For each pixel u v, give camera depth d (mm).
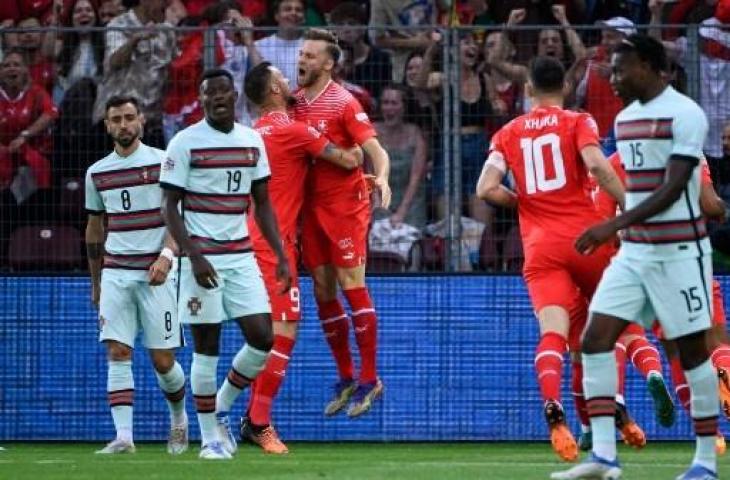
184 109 40156
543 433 40375
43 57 39781
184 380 34438
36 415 40406
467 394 40438
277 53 40438
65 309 40344
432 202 39938
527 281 29281
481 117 39625
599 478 22969
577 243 22578
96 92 39812
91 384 40438
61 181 39906
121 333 33500
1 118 39688
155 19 45625
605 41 39562
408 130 39656
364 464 29531
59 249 40219
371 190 36000
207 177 29359
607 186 28641
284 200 34500
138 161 33188
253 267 30125
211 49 40156
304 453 35219
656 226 22547
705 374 22922
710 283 22844
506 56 39562
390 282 40281
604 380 23000
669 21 44438
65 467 28328
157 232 33375
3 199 40000
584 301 31000
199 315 29688
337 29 39250
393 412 40406
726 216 39562
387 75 39688
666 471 27250
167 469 27547
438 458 33250
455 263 40219
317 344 40250
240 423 38438
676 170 22203
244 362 31125
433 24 45750
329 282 36000
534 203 29328
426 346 40375
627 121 22891
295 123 34500
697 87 39562
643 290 22797
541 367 28141
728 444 39469
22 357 40438
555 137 29172
